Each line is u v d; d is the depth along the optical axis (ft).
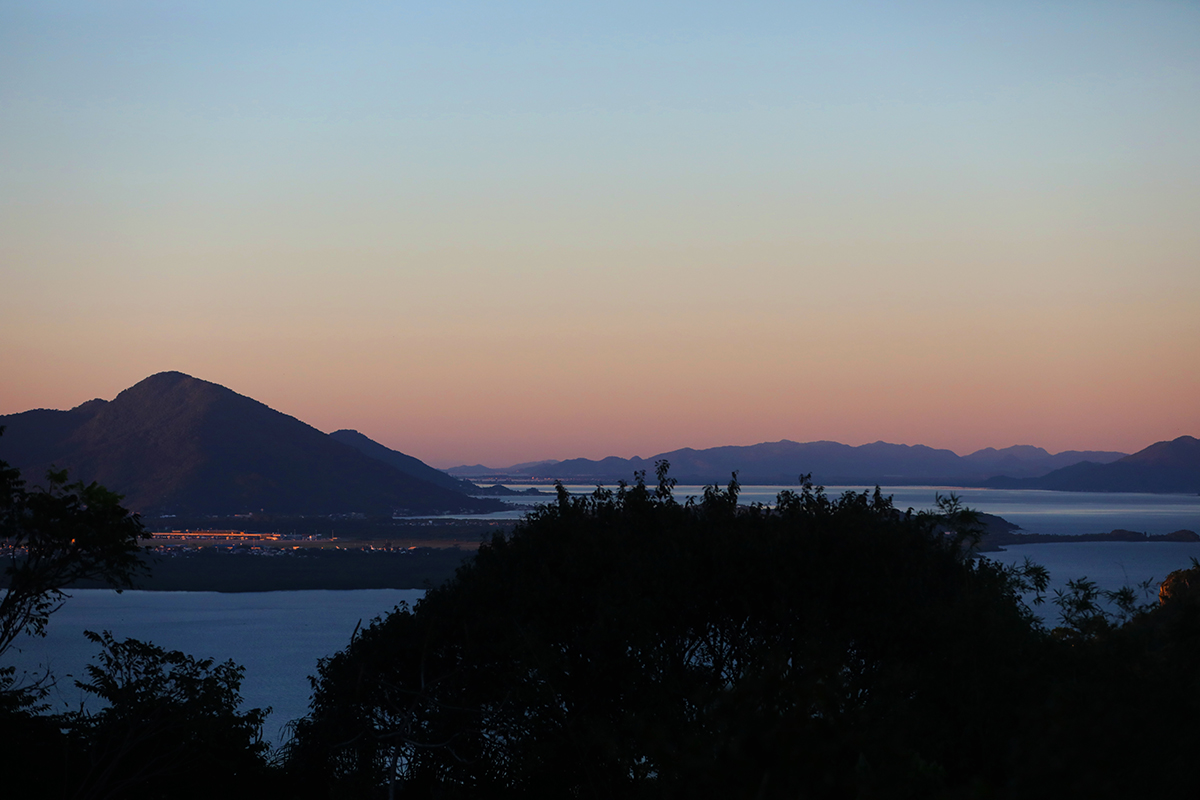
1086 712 22.67
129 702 43.50
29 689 46.83
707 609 51.03
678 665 49.96
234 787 47.55
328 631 293.64
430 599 56.08
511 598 52.65
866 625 46.37
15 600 44.11
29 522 43.01
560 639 50.78
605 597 49.01
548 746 46.55
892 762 22.03
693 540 52.85
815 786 20.67
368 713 52.90
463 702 50.26
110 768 40.40
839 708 22.65
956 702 34.73
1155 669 29.40
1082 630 35.53
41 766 42.39
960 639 36.58
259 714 50.60
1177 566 425.69
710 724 22.04
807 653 31.07
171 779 44.14
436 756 52.37
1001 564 53.78
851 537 51.01
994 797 19.88
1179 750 25.32
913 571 49.98
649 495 59.72
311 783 52.95
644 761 35.60
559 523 57.57
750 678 22.03
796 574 49.08
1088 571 392.47
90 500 45.62
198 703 44.52
